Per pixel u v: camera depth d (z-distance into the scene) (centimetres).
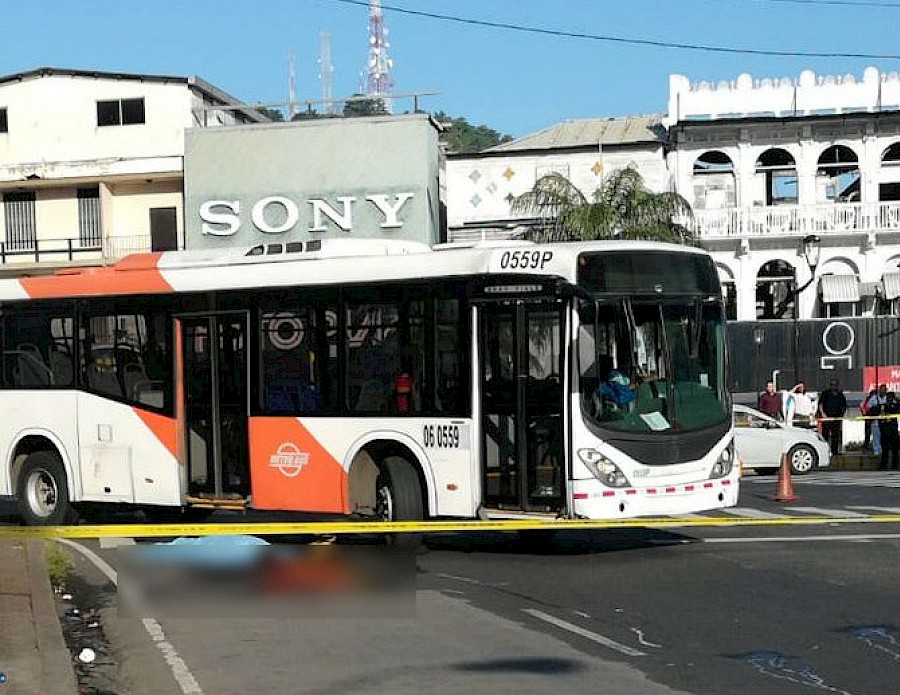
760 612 1002
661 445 1256
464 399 1297
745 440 2652
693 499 1273
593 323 1248
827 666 820
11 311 1638
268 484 1424
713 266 1337
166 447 1494
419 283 1337
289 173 4200
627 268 1271
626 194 3350
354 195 4159
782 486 1941
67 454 1585
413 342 1338
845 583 1127
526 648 885
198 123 4809
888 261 3988
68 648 897
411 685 780
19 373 1636
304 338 1409
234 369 1459
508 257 1281
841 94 4081
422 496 1337
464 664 838
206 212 4238
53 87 4772
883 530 1506
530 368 1262
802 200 4081
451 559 1318
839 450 2988
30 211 4794
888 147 4053
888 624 952
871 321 3650
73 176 4656
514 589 1129
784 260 4050
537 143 4388
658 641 903
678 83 4172
